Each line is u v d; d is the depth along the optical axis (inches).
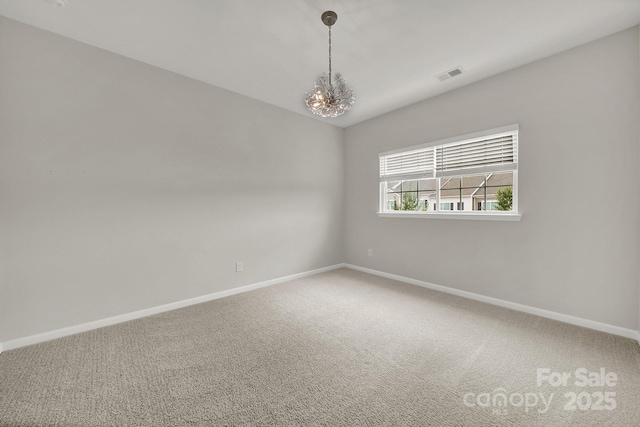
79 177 89.6
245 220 132.6
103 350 78.4
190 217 114.5
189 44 91.4
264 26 82.0
